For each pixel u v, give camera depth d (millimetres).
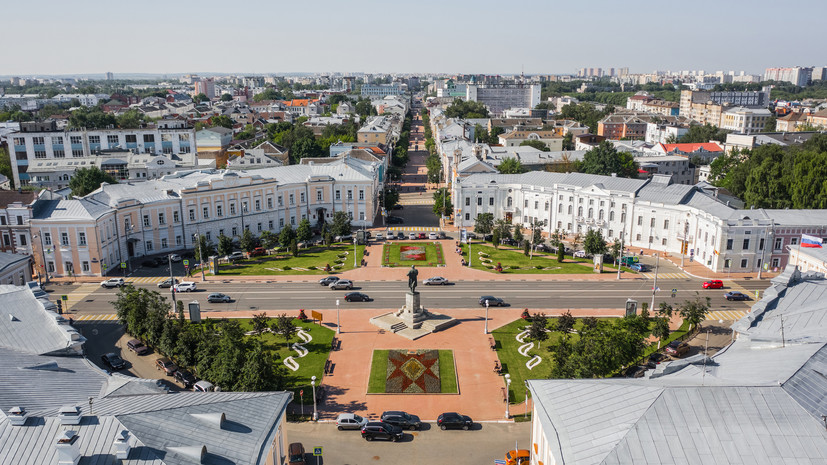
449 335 101562
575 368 75250
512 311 112625
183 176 168250
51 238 131250
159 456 41719
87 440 42562
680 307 103062
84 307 114125
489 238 168625
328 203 182125
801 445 42094
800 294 70375
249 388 72188
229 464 43438
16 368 57750
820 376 49781
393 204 199875
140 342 96188
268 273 136750
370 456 68000
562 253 146000
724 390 45750
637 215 159625
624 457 41750
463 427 73625
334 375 87625
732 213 138375
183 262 139375
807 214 139500
